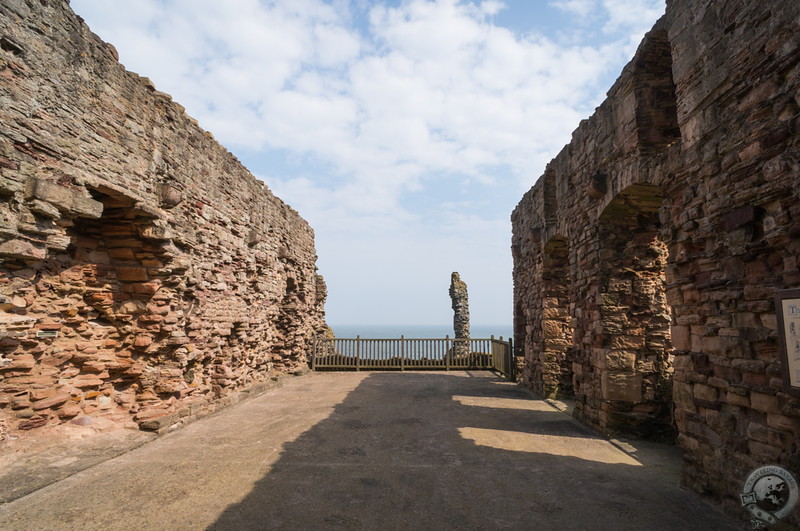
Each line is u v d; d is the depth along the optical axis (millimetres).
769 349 3854
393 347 16922
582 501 4555
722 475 4371
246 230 10891
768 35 3822
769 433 3811
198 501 4457
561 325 11188
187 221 8094
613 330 7434
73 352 6297
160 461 5676
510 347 13844
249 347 11383
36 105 5102
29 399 5480
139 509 4250
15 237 4930
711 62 4543
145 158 6887
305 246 16688
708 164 4574
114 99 6285
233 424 7715
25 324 5164
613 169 7180
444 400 10211
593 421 7684
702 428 4730
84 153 5727
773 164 3707
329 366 16531
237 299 10352
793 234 3543
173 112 7652
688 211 4902
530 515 4223
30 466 5039
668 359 7281
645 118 6488
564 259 11492
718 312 4473
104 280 6848
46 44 5242
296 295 15508
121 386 7016
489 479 5172
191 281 8109
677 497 4656
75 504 4340
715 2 4504
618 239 7703
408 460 5824
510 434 7230
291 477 5168
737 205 4152
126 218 6895
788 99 3609
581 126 8680
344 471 5395
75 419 6156
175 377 7320
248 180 11109
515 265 15055
